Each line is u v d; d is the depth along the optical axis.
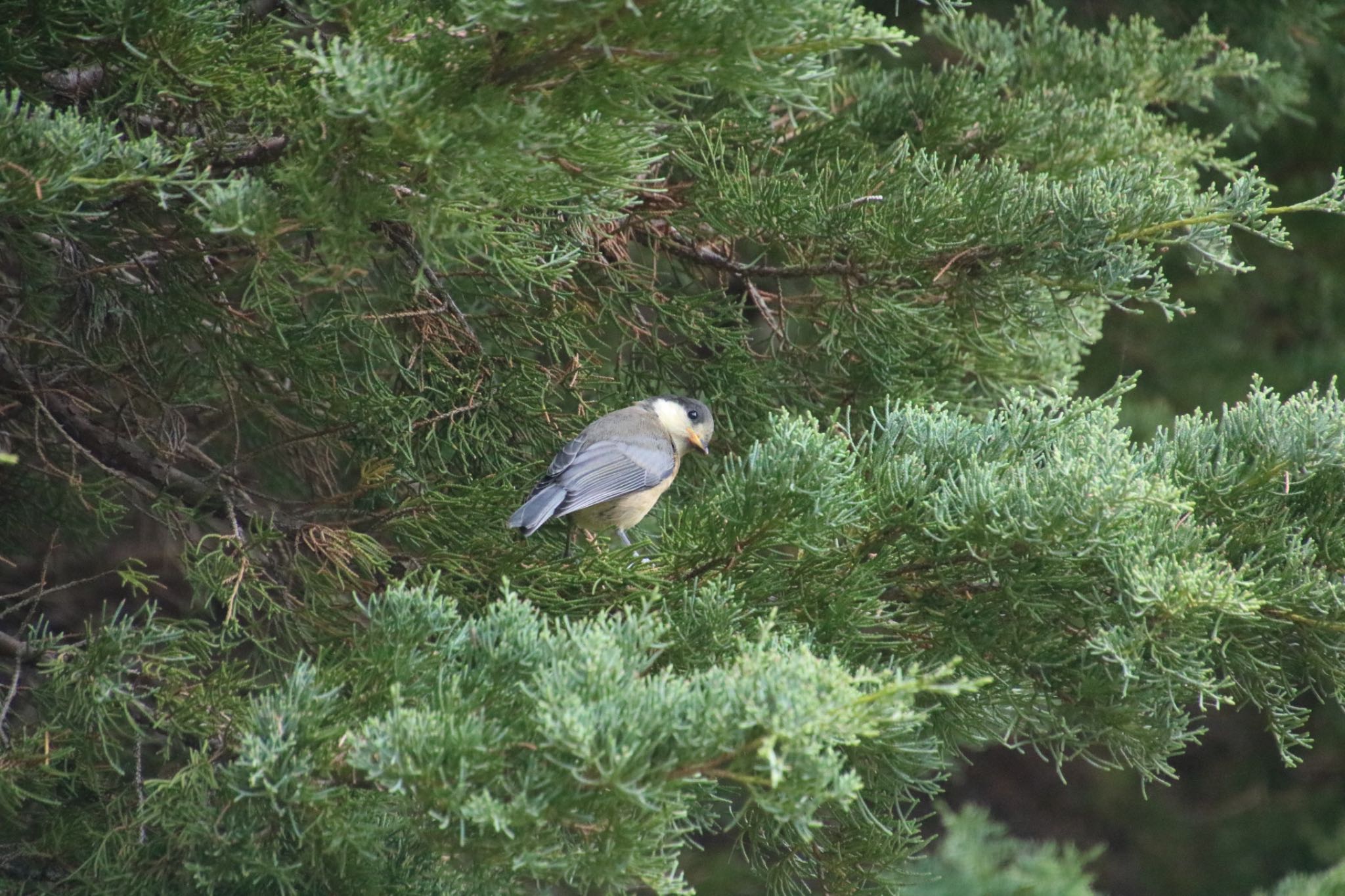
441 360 9.25
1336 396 7.97
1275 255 17.52
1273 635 7.79
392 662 6.38
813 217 9.46
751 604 7.64
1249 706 19.70
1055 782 20.11
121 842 7.21
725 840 16.03
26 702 8.08
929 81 11.65
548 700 5.59
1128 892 18.84
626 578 7.86
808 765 5.40
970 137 11.42
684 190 9.99
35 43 7.41
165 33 7.20
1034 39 13.10
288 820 6.29
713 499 7.75
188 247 7.97
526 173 6.50
